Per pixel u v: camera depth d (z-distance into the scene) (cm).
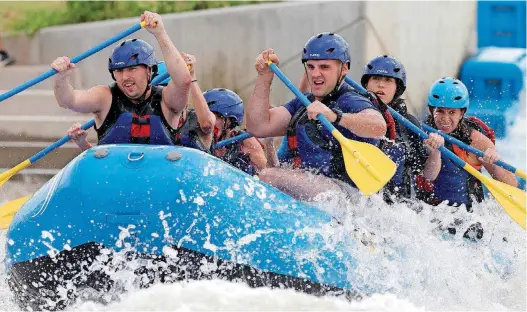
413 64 4453
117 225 1625
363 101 1923
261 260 1666
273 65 1938
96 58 3819
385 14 4103
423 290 1870
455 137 2391
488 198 2562
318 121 1925
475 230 2173
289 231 1692
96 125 1864
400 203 2073
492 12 5434
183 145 1952
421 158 2286
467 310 1900
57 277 1666
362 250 1777
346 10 3903
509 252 2189
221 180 1681
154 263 1636
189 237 1633
